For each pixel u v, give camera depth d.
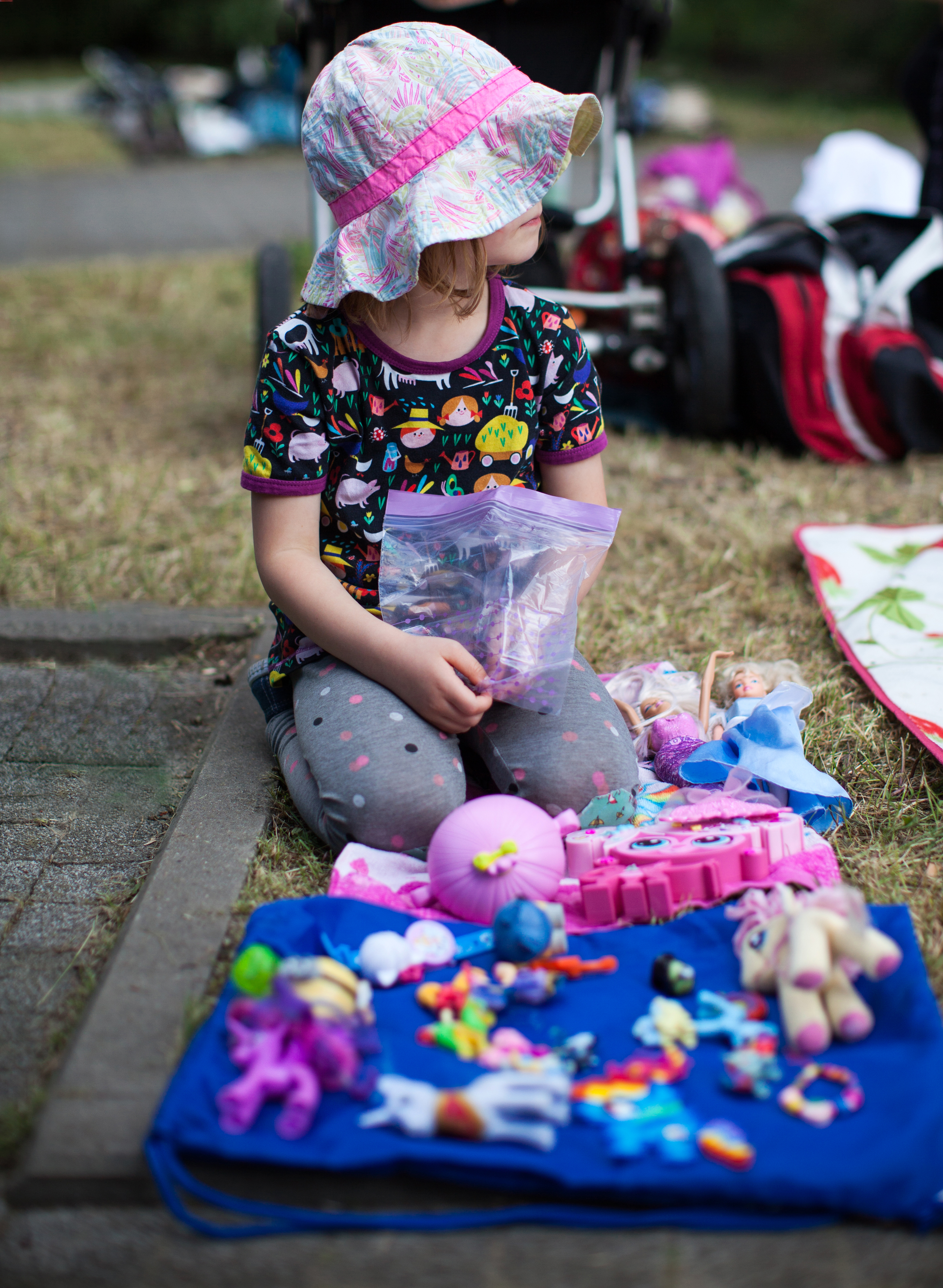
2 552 2.63
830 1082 1.17
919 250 3.05
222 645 2.31
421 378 1.59
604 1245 1.08
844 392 3.09
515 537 1.64
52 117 12.78
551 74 3.28
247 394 3.79
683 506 2.88
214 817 1.69
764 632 2.26
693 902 1.46
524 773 1.62
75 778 1.91
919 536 2.56
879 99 13.71
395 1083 1.16
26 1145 1.19
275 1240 1.10
